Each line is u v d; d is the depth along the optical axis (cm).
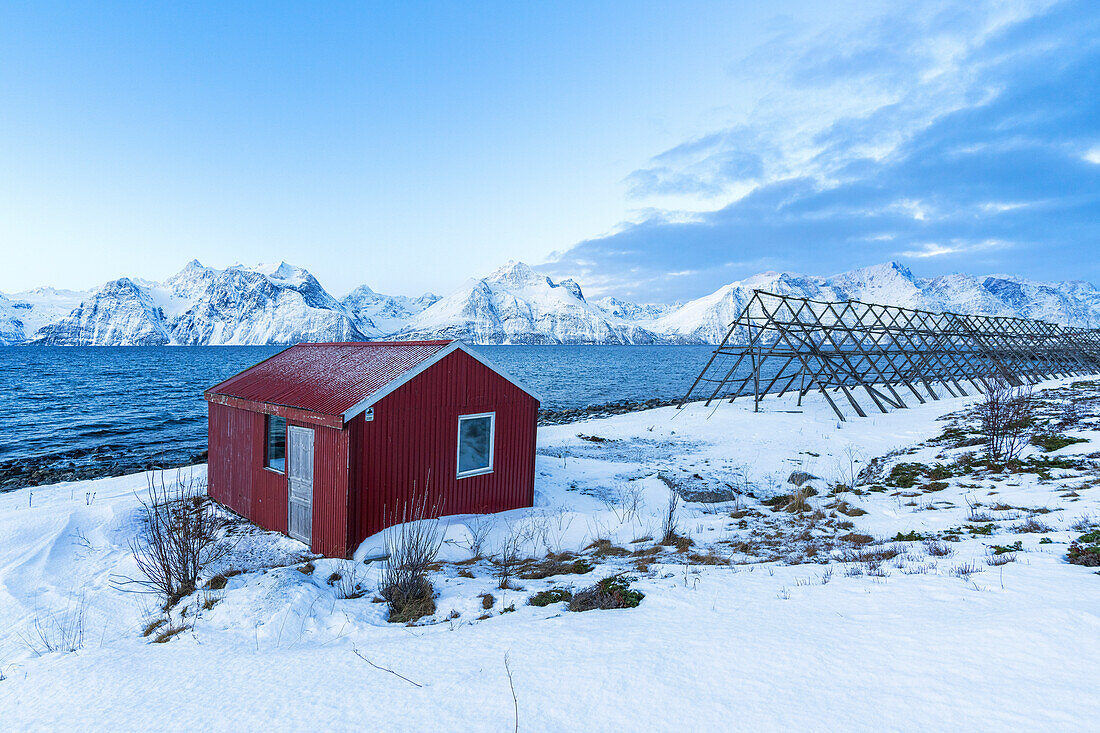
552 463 1797
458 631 541
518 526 1137
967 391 3906
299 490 1107
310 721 360
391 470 1067
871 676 356
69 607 770
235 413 1322
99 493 1530
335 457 1017
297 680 435
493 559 948
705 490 1517
